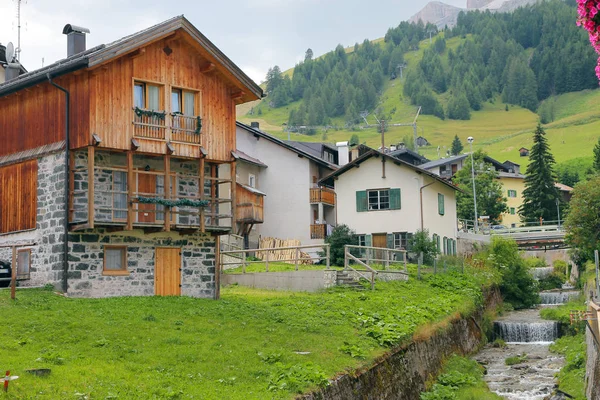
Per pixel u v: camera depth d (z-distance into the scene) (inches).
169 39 1202.6
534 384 1233.4
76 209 1115.9
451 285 1691.7
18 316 897.5
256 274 1531.7
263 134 2319.1
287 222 2297.0
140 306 1055.0
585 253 2101.4
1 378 635.5
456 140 7829.7
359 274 1504.7
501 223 3875.5
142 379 723.4
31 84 1168.8
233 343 915.4
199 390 717.9
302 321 1104.2
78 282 1105.4
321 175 2423.7
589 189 1951.3
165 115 1182.9
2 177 1227.2
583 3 614.9
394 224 2065.7
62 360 738.2
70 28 1283.2
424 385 1141.1
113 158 1168.8
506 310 1951.3
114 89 1127.0
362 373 924.0
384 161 2094.0
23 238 1176.2
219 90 1274.6
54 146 1138.7
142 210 1131.3
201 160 1225.4
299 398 756.6
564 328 1638.8
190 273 1251.8
